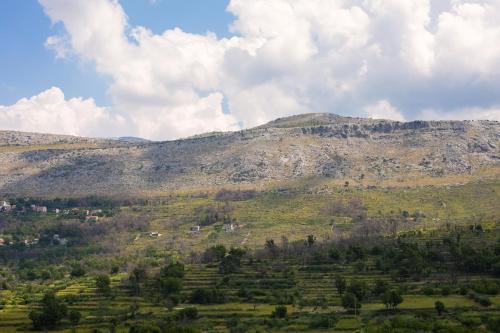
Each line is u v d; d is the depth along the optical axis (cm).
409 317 17762
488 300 19200
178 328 17000
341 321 18212
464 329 15425
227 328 18438
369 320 17975
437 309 18500
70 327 19875
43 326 19925
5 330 19775
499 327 15700
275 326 18162
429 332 15350
